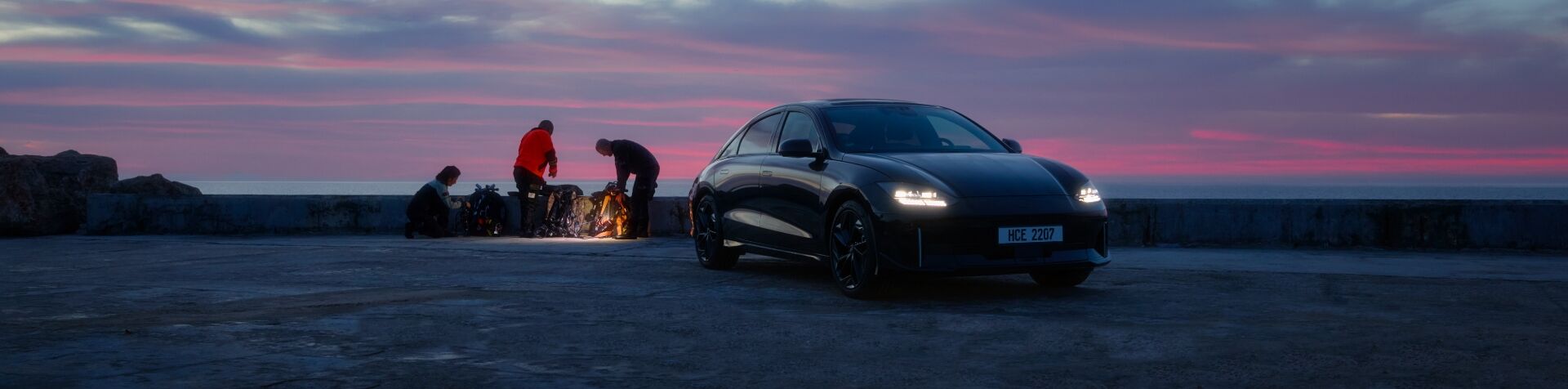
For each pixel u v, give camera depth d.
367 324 4.99
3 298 6.36
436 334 4.71
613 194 11.92
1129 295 6.21
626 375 3.81
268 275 7.97
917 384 3.68
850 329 4.86
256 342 4.48
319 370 3.85
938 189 5.86
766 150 7.54
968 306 5.79
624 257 9.30
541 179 12.81
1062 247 5.99
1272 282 6.86
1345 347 4.28
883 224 5.87
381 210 13.66
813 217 6.58
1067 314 5.42
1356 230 10.24
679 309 5.60
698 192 8.37
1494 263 8.43
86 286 7.11
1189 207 10.58
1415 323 5.00
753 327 4.94
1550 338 4.45
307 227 13.72
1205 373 3.82
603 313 5.42
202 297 6.43
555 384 3.64
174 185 16.16
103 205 14.06
